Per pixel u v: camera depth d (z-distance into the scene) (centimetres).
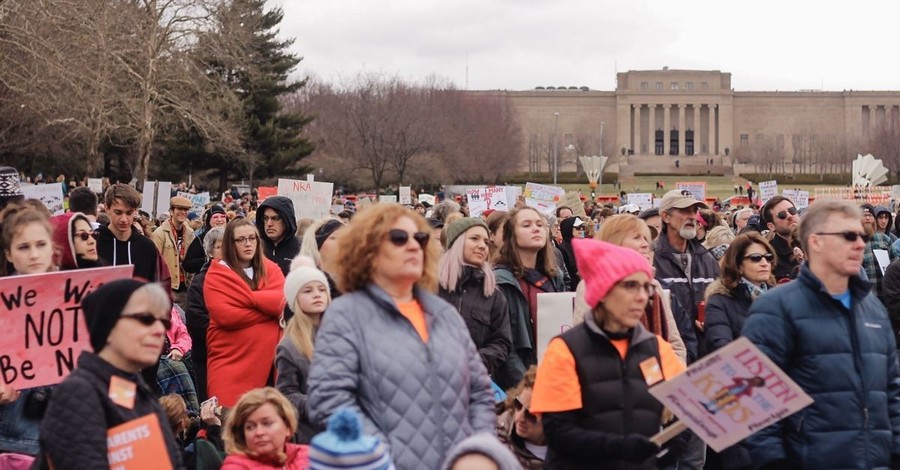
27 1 3369
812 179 12406
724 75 13650
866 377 588
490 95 12200
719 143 13512
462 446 466
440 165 8400
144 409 500
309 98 8712
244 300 877
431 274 548
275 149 6159
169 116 4622
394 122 7688
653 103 13438
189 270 1393
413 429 503
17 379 630
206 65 5000
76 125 4497
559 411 548
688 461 766
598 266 550
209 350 901
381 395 507
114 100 4144
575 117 13512
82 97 3762
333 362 511
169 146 5938
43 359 634
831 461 580
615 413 547
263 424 638
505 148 10594
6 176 946
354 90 8156
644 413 553
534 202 2314
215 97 4875
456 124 9644
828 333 590
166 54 4419
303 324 735
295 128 6506
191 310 934
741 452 638
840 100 13525
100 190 3594
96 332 488
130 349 486
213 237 1113
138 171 4456
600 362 550
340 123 8019
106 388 483
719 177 12688
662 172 13162
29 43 3441
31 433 641
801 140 13238
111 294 489
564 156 13325
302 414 694
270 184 6669
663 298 743
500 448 466
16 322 631
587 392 548
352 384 508
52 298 636
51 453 471
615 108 13488
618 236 717
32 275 633
